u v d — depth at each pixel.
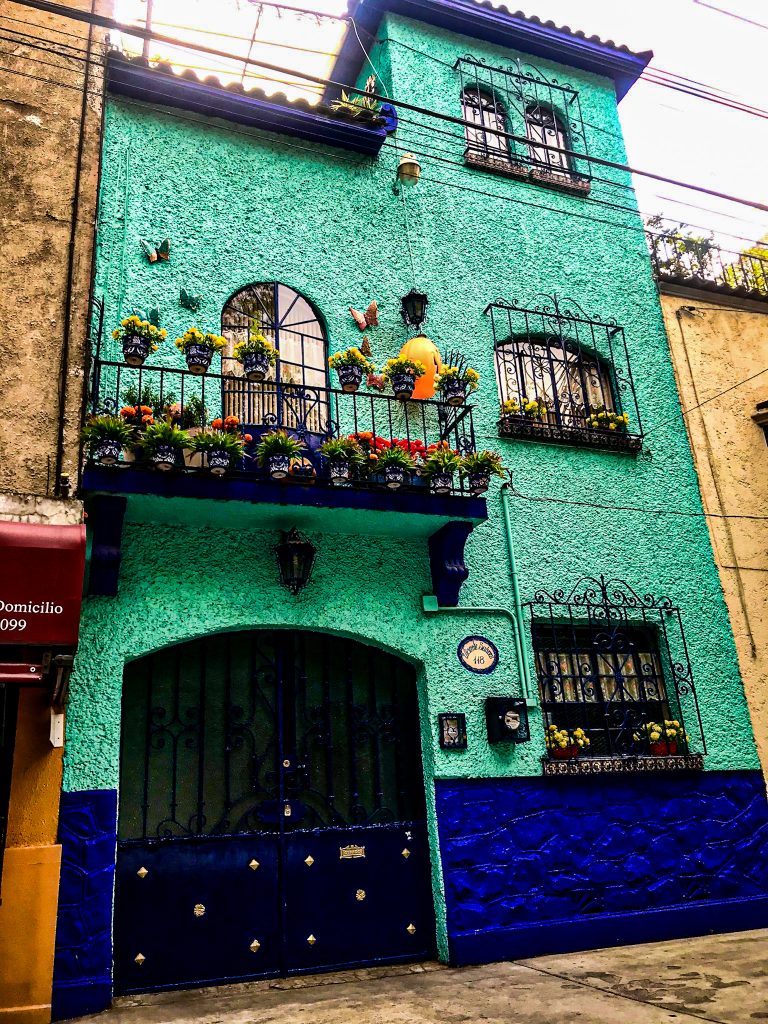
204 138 7.75
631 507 8.41
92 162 7.01
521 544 7.71
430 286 8.30
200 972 5.69
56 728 5.43
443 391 7.31
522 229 9.11
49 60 7.19
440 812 6.56
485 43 9.98
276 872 6.13
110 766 5.63
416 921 6.43
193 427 6.18
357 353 6.84
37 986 4.98
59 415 6.16
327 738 6.62
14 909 5.07
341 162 8.38
